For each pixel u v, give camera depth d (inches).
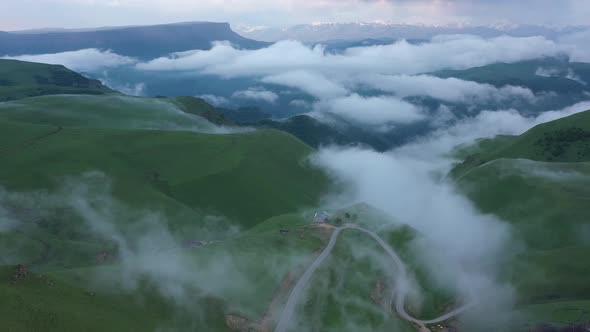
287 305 4493.1
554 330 4980.3
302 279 5029.5
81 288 3467.0
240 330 3949.3
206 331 3737.7
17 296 2942.9
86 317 3100.4
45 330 2787.9
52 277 3400.6
